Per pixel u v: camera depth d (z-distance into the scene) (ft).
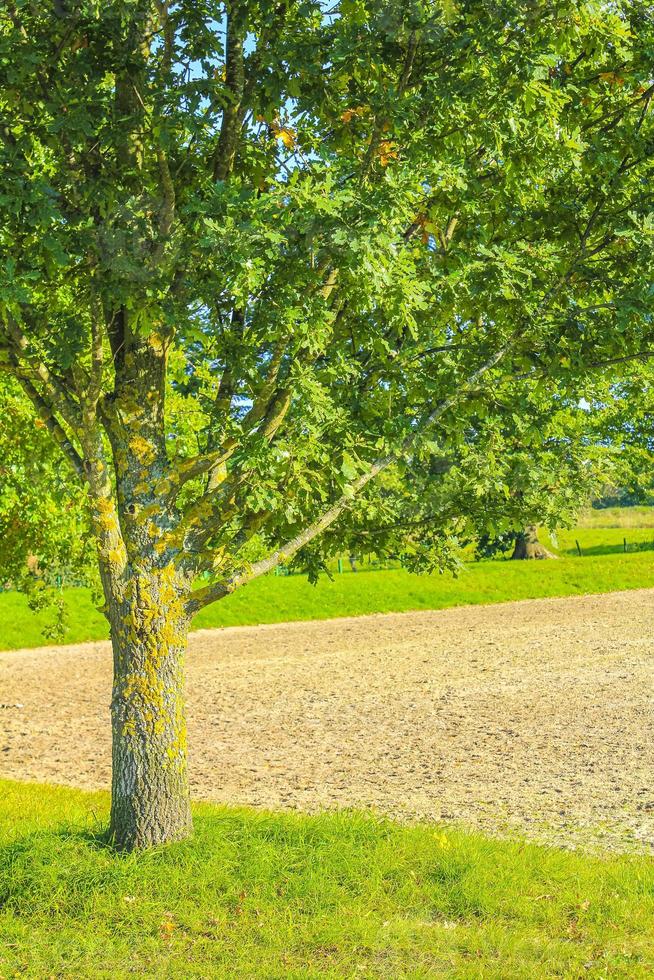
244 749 48.34
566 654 78.18
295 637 93.35
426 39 24.17
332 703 60.95
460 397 28.40
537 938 22.53
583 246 27.76
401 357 27.55
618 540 189.78
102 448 26.86
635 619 99.60
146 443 27.22
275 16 25.62
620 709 56.24
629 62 27.84
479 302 27.25
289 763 45.16
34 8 24.27
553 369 27.89
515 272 26.63
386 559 31.53
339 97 26.61
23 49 22.79
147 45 25.35
